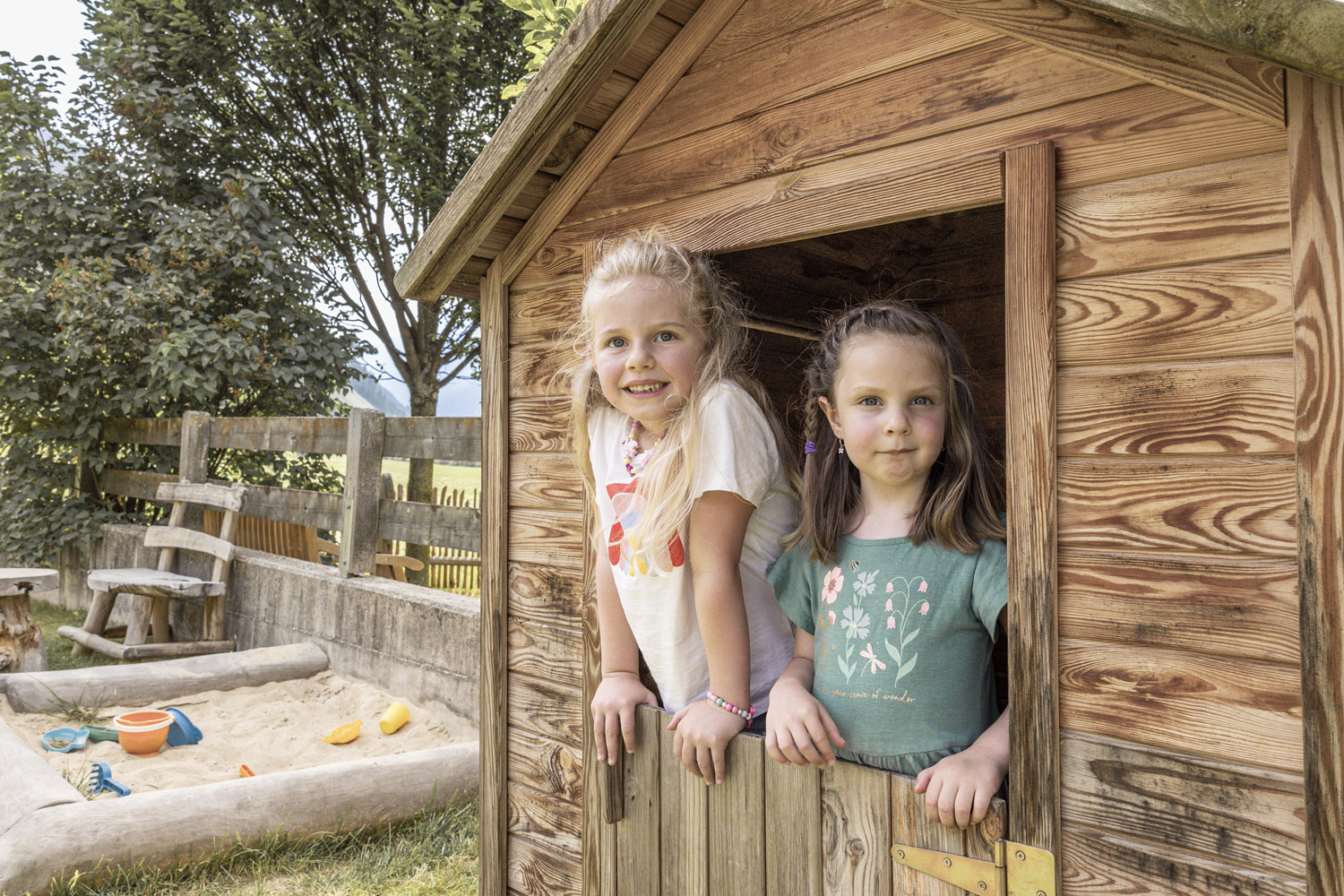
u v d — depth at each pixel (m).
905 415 1.54
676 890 1.81
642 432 1.87
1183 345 1.26
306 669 5.45
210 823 3.10
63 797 3.08
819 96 1.65
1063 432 1.36
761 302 2.56
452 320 11.21
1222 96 1.20
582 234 2.11
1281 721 1.18
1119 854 1.30
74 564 9.10
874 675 1.55
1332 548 1.12
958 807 1.37
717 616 1.69
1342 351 1.12
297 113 10.73
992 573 1.49
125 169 9.30
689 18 1.82
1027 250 1.38
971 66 1.46
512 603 2.34
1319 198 1.13
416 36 9.67
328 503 6.18
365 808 3.40
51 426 9.00
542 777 2.24
